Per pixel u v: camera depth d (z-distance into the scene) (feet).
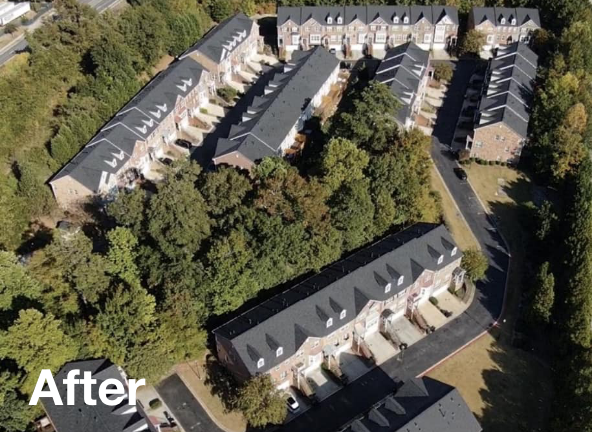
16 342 240.73
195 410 273.54
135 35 466.70
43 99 397.80
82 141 388.78
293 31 547.08
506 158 424.46
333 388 285.84
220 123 453.17
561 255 336.49
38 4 493.77
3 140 360.69
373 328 310.65
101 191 354.54
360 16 546.26
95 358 261.85
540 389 289.74
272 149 378.32
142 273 291.38
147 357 261.03
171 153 421.18
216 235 301.22
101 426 234.99
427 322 319.68
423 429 236.02
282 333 274.16
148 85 445.37
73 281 275.18
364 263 307.37
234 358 270.87
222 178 311.88
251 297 299.79
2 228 317.42
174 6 529.45
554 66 477.36
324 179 330.75
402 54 480.64
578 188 371.76
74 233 287.07
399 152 353.31
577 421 250.37
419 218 346.95
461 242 366.22
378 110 368.89
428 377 275.59
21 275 268.82
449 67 511.81
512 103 433.89
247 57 530.27
